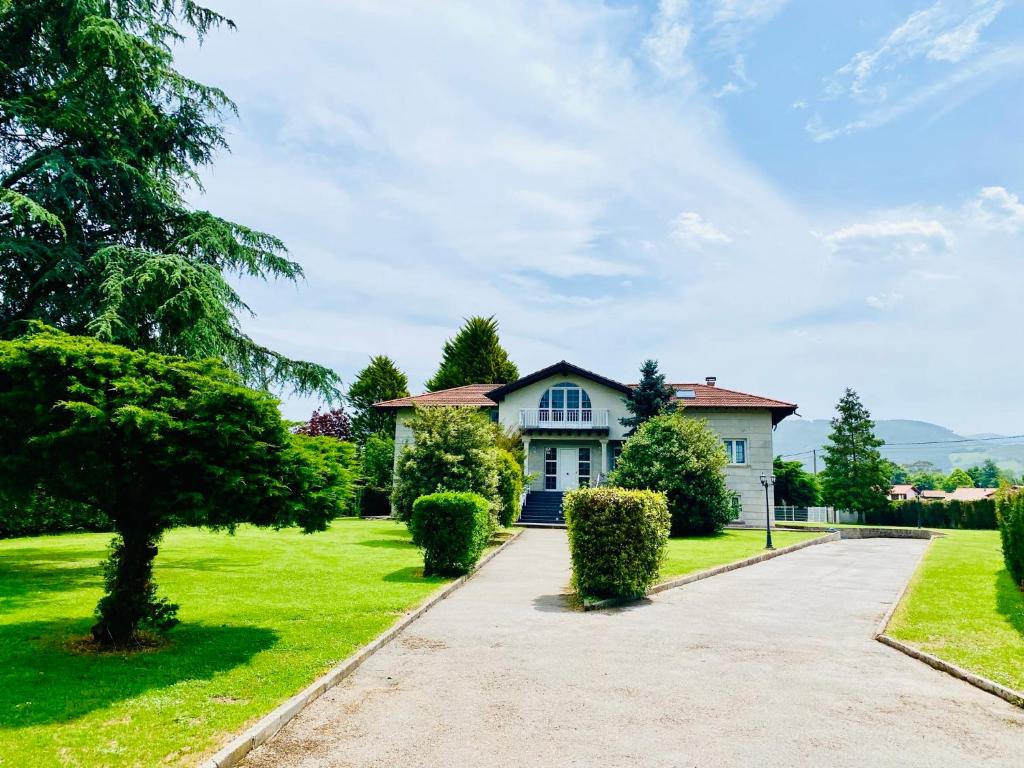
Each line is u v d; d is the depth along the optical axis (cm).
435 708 560
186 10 1482
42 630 770
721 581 1350
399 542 1945
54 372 641
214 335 1370
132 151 1406
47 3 1295
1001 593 1138
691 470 2408
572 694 600
